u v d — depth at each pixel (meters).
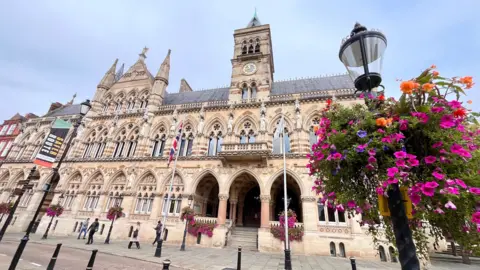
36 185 34.56
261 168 25.55
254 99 31.44
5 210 31.94
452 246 23.31
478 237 4.03
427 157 3.66
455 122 3.58
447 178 3.54
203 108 32.19
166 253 17.84
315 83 34.59
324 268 14.72
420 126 3.86
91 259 8.99
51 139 19.09
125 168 30.50
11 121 49.16
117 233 26.41
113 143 34.09
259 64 34.09
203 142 29.95
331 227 21.81
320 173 5.58
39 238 23.92
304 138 26.45
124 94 38.88
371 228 5.42
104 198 29.44
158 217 26.69
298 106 28.00
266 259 17.11
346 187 4.90
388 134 3.94
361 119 4.56
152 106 34.91
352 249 20.53
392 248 19.33
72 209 29.80
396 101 4.39
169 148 30.67
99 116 37.12
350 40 5.39
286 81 38.22
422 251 4.90
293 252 21.06
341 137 4.52
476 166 3.73
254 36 37.47
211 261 15.23
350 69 5.48
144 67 41.31
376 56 5.09
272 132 28.31
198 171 27.53
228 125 29.38
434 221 4.48
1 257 13.09
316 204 22.94
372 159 3.92
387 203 4.15
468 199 3.69
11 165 37.97
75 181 32.44
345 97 26.86
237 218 30.77
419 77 4.05
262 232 22.48
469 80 3.69
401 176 3.66
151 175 29.75
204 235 23.92
